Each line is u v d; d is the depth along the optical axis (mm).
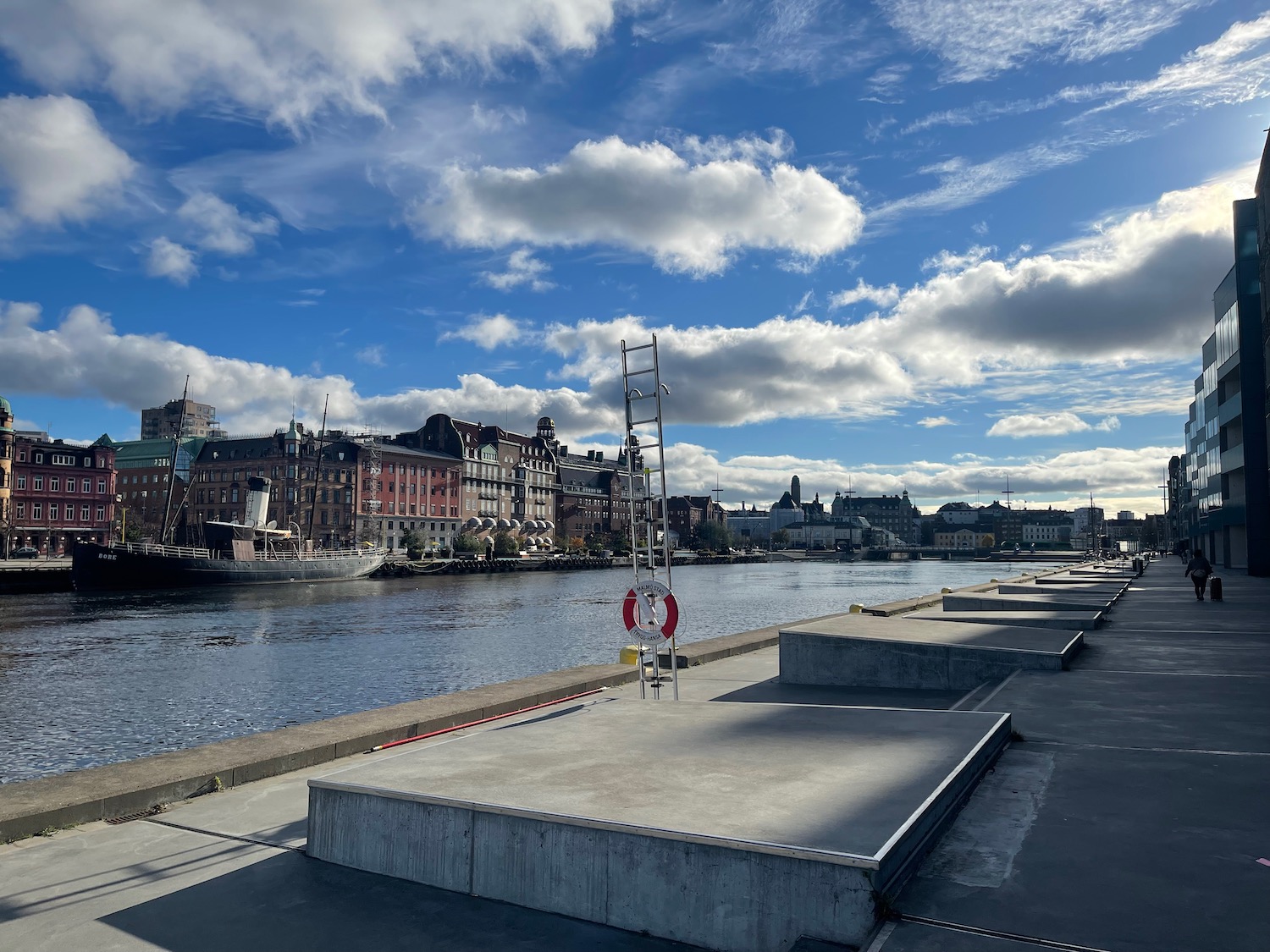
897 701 12086
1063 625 17688
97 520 101125
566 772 5766
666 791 5246
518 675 27172
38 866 6043
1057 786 6109
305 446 123438
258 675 27250
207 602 61219
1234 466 53375
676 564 176250
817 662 13961
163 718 20906
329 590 76875
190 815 7309
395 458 133750
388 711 11070
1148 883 4371
